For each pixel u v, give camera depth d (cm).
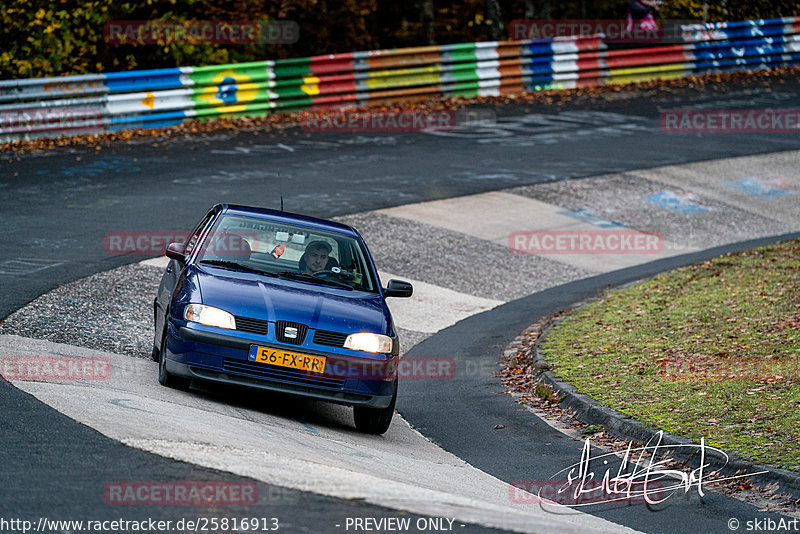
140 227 2469
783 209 3322
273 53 4609
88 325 1702
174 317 1283
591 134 3984
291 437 1162
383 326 1320
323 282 1398
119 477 884
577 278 2605
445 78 4459
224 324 1252
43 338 1558
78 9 3869
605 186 3325
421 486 1025
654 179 3438
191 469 921
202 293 1287
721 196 3359
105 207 2620
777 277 2308
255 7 4206
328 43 4788
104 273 2080
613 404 1481
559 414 1531
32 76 3841
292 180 3073
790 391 1459
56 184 2808
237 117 3884
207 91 3772
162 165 3125
